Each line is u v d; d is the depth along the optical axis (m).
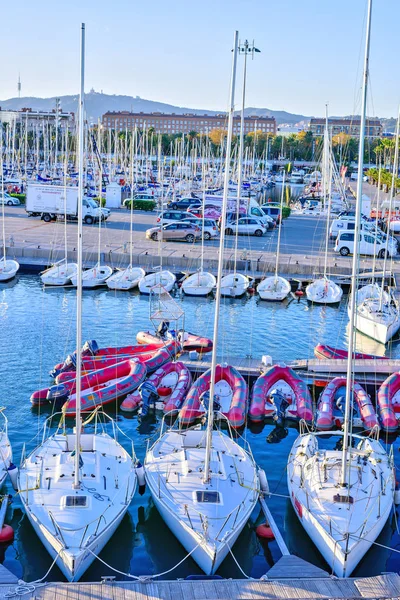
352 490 17.91
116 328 35.91
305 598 14.37
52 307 39.66
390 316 35.97
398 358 32.88
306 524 17.30
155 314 36.38
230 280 44.12
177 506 17.02
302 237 62.09
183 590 14.54
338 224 59.75
